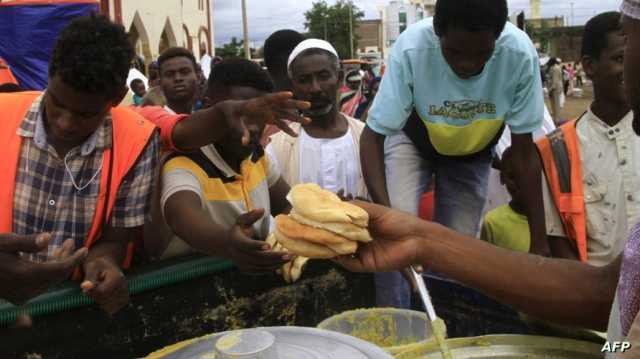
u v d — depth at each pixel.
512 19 4.06
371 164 2.39
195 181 1.79
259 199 2.00
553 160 2.36
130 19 16.80
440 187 2.75
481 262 1.26
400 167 2.62
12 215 1.56
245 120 1.53
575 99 22.75
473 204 2.71
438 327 1.14
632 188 2.23
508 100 2.34
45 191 1.57
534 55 2.31
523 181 2.41
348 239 1.15
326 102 2.67
